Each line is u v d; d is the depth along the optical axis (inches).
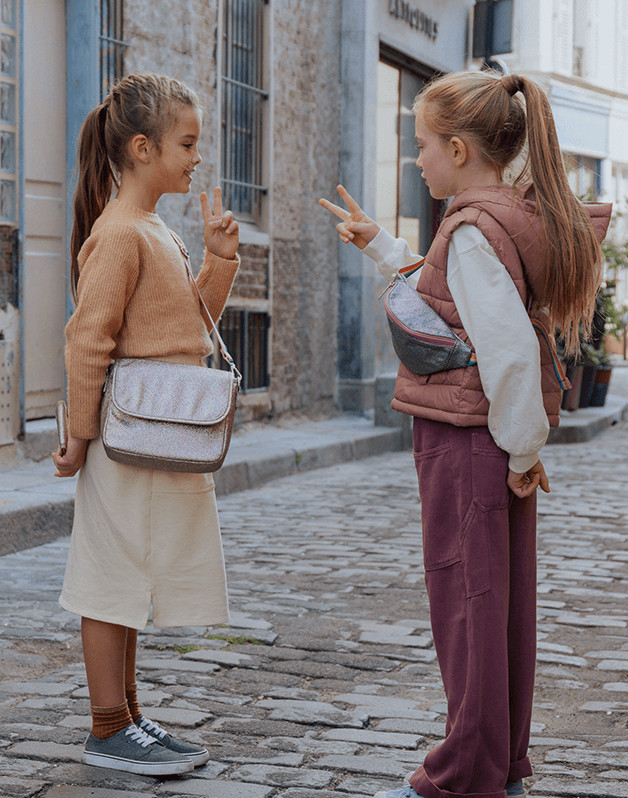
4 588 191.9
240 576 206.2
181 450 106.0
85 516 110.0
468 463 91.1
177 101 110.0
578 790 108.9
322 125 446.3
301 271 435.2
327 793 107.1
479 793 91.3
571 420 475.8
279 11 411.5
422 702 136.8
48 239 299.3
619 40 849.5
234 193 391.2
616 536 251.9
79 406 106.6
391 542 241.8
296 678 146.0
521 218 89.5
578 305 93.1
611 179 858.8
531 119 91.3
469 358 90.0
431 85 96.1
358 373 460.1
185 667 148.6
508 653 95.8
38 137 292.7
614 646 163.9
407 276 102.7
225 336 382.3
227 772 112.4
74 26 299.7
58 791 106.3
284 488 320.2
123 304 106.9
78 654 155.9
